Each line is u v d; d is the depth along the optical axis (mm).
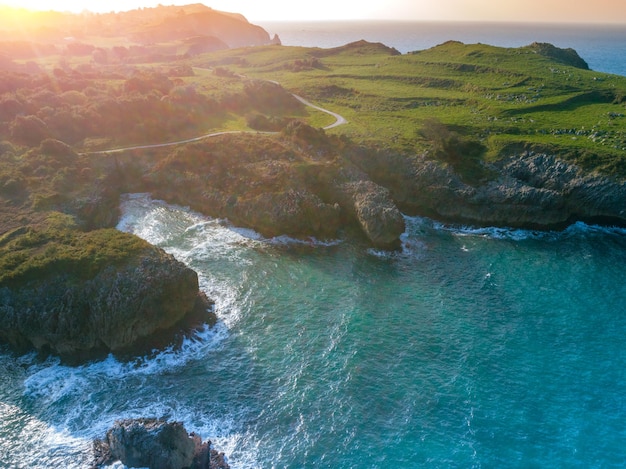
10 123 91938
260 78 157375
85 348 48062
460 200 79688
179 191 82062
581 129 96500
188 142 93250
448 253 69812
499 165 86312
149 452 35375
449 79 134750
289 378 46188
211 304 56469
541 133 96000
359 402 43656
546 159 84812
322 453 38969
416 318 55250
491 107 111062
